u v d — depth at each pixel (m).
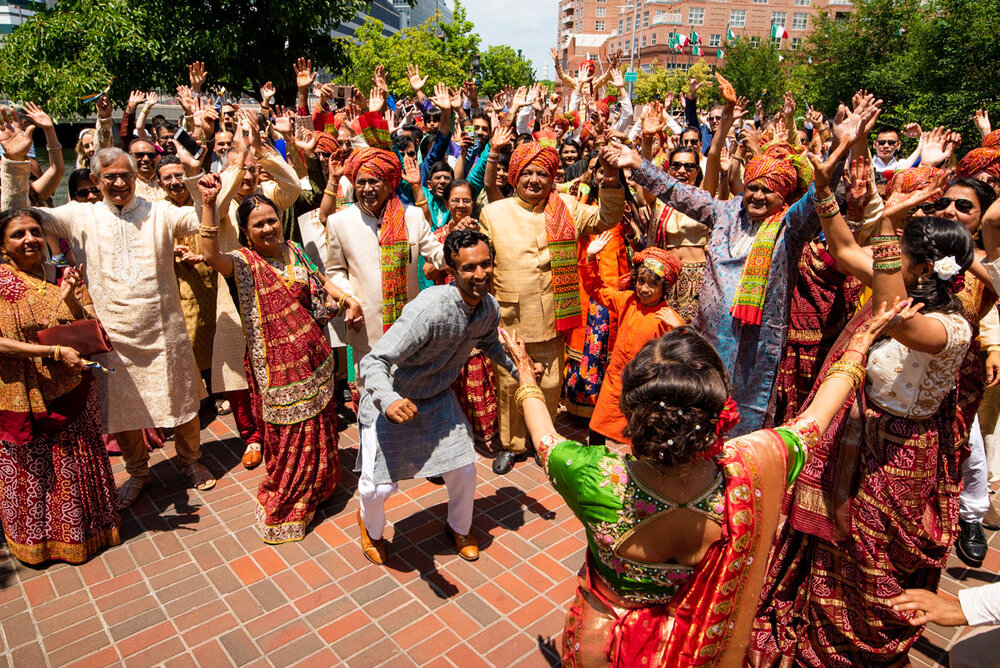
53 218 3.65
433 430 3.29
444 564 3.49
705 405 1.55
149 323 3.83
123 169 3.65
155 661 2.82
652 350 1.68
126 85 13.81
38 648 2.90
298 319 3.73
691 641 1.71
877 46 22.00
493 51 36.47
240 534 3.76
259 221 3.68
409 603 3.19
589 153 7.64
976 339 3.26
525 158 4.16
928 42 15.71
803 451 1.86
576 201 4.52
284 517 3.74
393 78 29.55
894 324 2.19
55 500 3.40
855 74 22.05
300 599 3.22
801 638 2.73
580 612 1.89
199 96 6.08
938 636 2.97
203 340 5.08
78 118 14.32
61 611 3.14
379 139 4.20
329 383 3.92
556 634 2.99
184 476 4.40
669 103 8.09
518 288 4.30
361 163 4.15
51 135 3.89
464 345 3.19
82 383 3.40
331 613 3.12
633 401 1.62
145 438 4.77
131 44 13.36
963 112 14.30
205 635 2.97
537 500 4.14
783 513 2.71
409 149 7.05
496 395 4.75
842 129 2.58
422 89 8.24
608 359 4.95
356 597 3.23
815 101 24.09
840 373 2.06
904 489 2.42
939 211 3.76
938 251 2.28
